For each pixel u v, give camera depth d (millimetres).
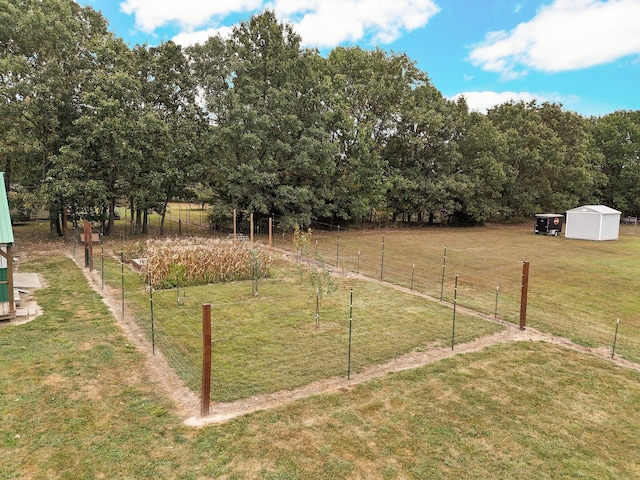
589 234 27312
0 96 16703
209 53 23359
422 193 32625
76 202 19297
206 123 23641
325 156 24703
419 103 32531
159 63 22156
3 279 9516
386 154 32688
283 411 5855
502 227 36156
